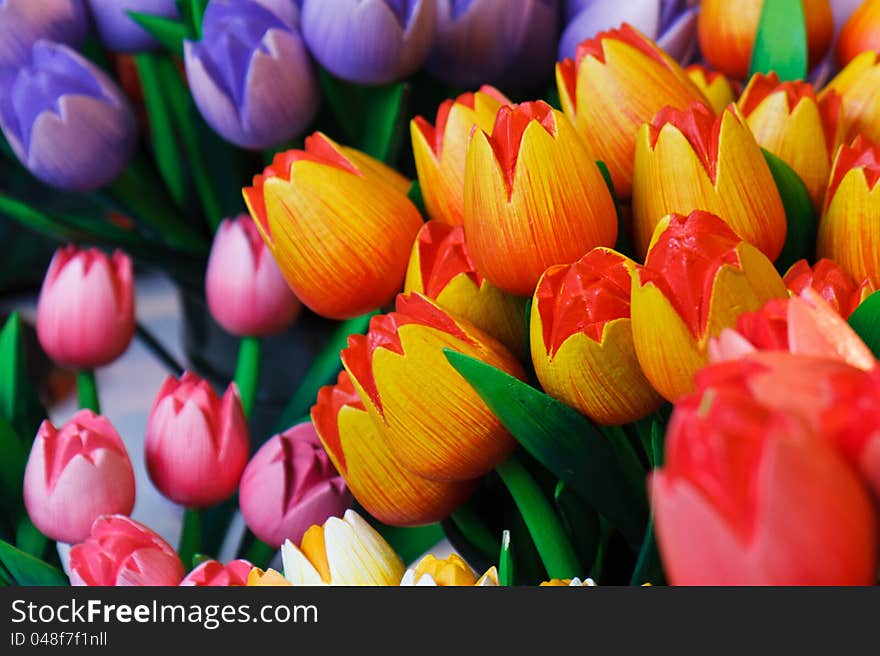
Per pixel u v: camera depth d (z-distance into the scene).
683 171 0.62
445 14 0.81
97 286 0.77
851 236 0.63
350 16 0.77
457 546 0.69
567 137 0.62
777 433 0.38
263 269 0.79
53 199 1.13
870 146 0.64
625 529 0.64
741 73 0.79
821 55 0.79
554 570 0.65
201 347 0.93
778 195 0.63
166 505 0.95
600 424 0.61
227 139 0.82
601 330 0.59
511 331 0.65
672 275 0.57
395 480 0.64
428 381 0.61
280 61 0.78
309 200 0.66
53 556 0.75
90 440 0.71
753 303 0.57
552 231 0.61
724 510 0.39
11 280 1.19
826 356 0.49
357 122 0.85
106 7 0.85
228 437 0.73
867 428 0.40
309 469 0.71
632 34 0.70
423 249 0.65
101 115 0.82
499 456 0.63
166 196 0.90
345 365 0.62
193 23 0.84
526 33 0.82
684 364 0.57
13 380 0.78
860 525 0.39
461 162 0.67
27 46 0.83
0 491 0.75
